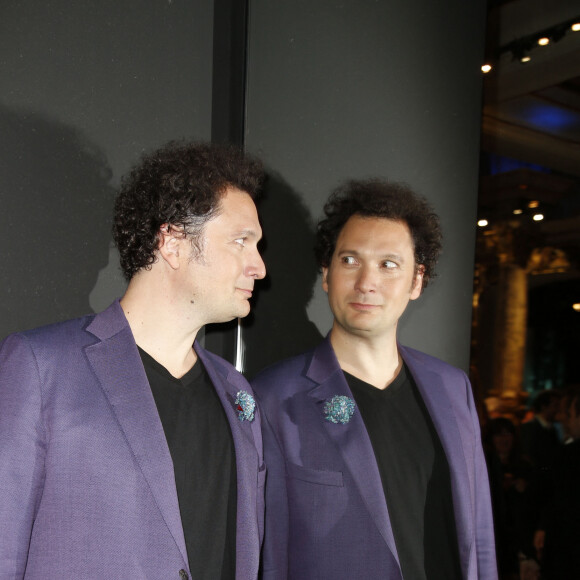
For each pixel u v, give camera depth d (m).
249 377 1.82
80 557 1.05
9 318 1.54
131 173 1.36
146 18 1.76
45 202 1.60
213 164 1.27
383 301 1.54
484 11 2.01
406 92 2.04
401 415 1.56
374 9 2.03
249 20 1.84
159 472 1.11
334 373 1.53
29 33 1.58
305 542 1.42
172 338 1.25
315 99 1.93
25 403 1.06
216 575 1.19
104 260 1.69
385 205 1.59
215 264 1.23
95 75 1.68
